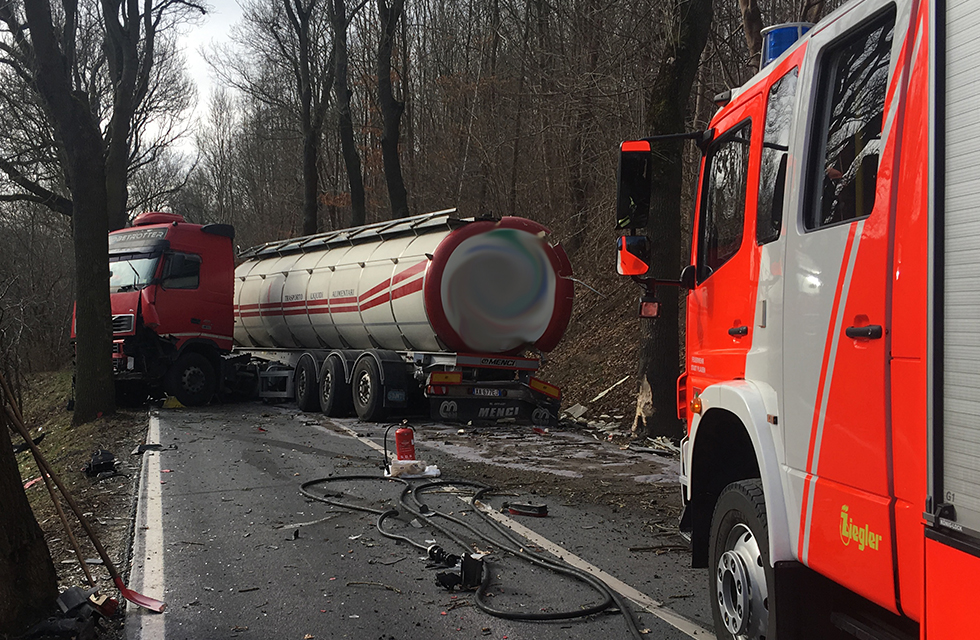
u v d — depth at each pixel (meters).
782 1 15.92
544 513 7.28
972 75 2.18
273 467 9.68
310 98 27.75
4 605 4.36
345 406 14.98
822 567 3.00
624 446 11.25
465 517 7.27
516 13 25.56
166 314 16.44
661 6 12.37
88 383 14.41
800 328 3.21
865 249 2.72
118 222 20.84
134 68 20.12
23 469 13.73
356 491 8.34
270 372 17.69
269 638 4.58
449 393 13.27
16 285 29.92
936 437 2.25
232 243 17.69
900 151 2.54
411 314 13.48
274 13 29.61
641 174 4.64
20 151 22.02
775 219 3.55
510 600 5.14
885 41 2.79
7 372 22.81
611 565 5.84
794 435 3.24
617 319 18.56
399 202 22.95
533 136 24.44
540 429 12.98
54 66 13.74
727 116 4.40
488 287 13.16
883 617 3.08
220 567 5.88
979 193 2.13
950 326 2.22
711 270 4.49
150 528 6.94
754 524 3.61
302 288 17.33
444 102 31.42
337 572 5.75
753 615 3.67
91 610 4.62
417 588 5.40
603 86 16.97
